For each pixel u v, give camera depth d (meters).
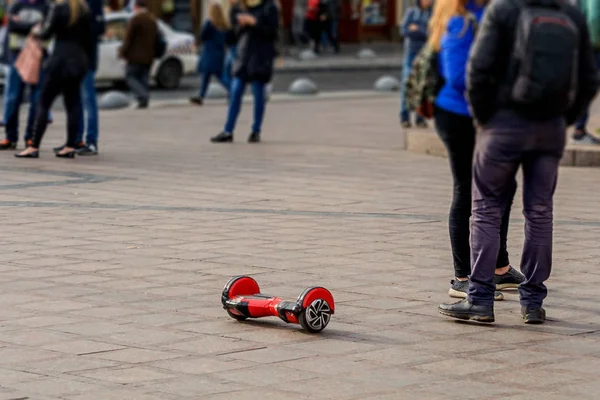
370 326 8.77
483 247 8.83
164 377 7.45
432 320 8.96
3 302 9.34
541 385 7.38
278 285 9.98
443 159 18.73
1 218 13.01
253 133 21.02
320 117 26.20
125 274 10.36
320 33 51.12
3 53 19.61
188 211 13.62
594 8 16.30
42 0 18.97
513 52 8.38
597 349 8.23
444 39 9.19
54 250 11.35
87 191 15.02
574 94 8.51
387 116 26.59
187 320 8.87
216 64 29.91
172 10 50.25
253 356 7.95
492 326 8.84
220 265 10.74
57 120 25.11
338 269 10.63
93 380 7.37
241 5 20.69
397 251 11.45
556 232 12.42
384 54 52.66
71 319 8.84
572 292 9.88
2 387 7.21
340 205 14.16
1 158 18.12
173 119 25.48
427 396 7.13
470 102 8.62
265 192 15.09
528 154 8.70
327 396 7.11
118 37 35.78
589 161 17.66
